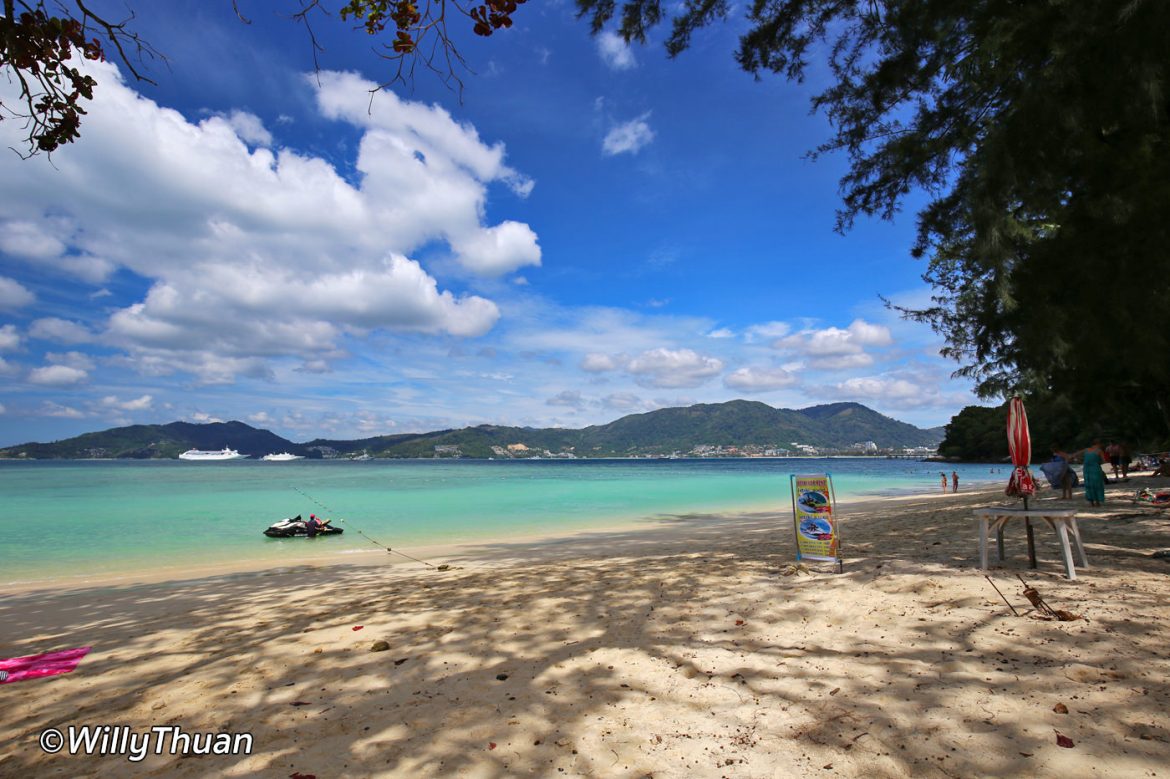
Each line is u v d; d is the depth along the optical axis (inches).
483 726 136.9
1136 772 101.7
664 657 177.8
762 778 109.1
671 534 644.1
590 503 1171.9
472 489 1649.9
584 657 182.4
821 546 293.7
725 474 3102.9
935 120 349.4
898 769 108.9
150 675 187.0
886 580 239.0
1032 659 150.2
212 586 387.5
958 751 113.0
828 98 376.2
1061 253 268.2
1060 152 239.8
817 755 115.9
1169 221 227.9
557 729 133.7
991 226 267.6
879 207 389.7
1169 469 877.2
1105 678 136.1
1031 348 307.9
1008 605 192.7
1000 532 256.5
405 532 732.0
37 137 172.1
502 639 205.8
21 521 868.0
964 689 137.6
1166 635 156.6
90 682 183.0
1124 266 245.8
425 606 268.4
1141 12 195.6
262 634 232.8
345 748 129.1
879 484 1873.8
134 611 309.9
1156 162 235.9
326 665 186.4
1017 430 244.4
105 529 773.9
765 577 278.4
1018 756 109.5
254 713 150.8
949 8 274.7
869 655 164.9
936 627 180.2
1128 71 207.2
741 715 135.6
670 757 118.8
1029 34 244.2
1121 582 208.5
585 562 394.6
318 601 301.9
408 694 159.0
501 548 565.3
